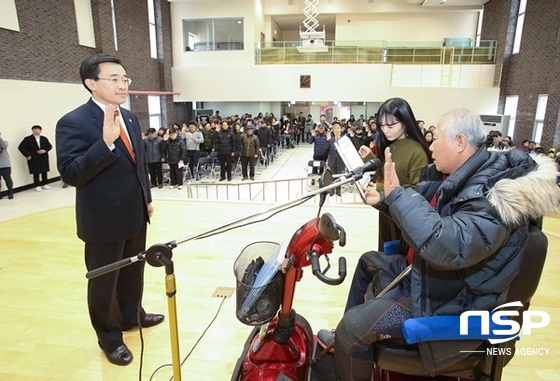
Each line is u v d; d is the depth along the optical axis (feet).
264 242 5.08
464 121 3.67
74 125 5.27
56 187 24.27
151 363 6.03
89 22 30.12
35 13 24.43
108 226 5.54
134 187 5.82
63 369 5.89
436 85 41.57
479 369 3.81
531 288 3.65
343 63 42.11
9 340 6.64
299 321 5.55
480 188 3.40
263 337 4.98
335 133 20.54
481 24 47.70
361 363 4.08
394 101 5.95
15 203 19.92
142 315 7.04
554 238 11.60
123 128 5.75
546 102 32.76
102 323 5.98
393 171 3.58
